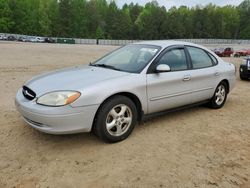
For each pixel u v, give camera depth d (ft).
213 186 10.34
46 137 13.80
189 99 16.83
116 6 336.49
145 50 15.93
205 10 370.12
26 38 210.38
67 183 10.24
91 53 82.89
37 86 12.89
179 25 343.87
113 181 10.43
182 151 12.91
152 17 337.52
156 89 14.66
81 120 12.11
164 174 10.96
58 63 48.88
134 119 13.98
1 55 59.21
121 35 322.75
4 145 12.87
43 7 279.90
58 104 11.69
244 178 10.95
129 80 13.60
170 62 15.75
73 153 12.34
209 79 18.02
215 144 13.80
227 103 21.66
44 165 11.33
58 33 288.71
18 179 10.36
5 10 256.32
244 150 13.28
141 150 12.83
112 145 13.21
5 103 19.51
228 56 132.77
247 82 33.19
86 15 305.53
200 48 18.26
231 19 385.29
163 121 16.72
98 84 12.66
